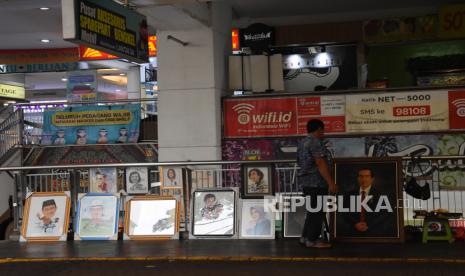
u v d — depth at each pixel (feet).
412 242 31.96
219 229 34.81
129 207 36.27
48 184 40.11
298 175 34.37
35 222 36.76
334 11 55.57
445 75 56.65
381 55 58.70
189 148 45.47
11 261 30.50
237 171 38.58
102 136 48.11
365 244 31.50
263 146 45.62
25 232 36.68
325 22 56.49
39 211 36.88
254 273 26.25
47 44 67.56
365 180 32.27
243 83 47.19
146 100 47.67
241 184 35.01
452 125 43.24
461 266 26.27
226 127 46.14
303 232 31.76
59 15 53.93
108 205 36.52
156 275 26.66
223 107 46.26
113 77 74.54
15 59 70.13
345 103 44.50
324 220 31.73
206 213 35.19
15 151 48.49
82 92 70.13
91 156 48.21
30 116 49.11
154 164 35.81
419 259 27.32
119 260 29.84
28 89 80.33
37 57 69.72
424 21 54.29
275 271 26.43
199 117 45.29
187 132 45.47
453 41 56.65
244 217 34.65
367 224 31.91
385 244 31.40
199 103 45.32
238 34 55.21
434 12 54.60
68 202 36.88
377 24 55.36
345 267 26.66
